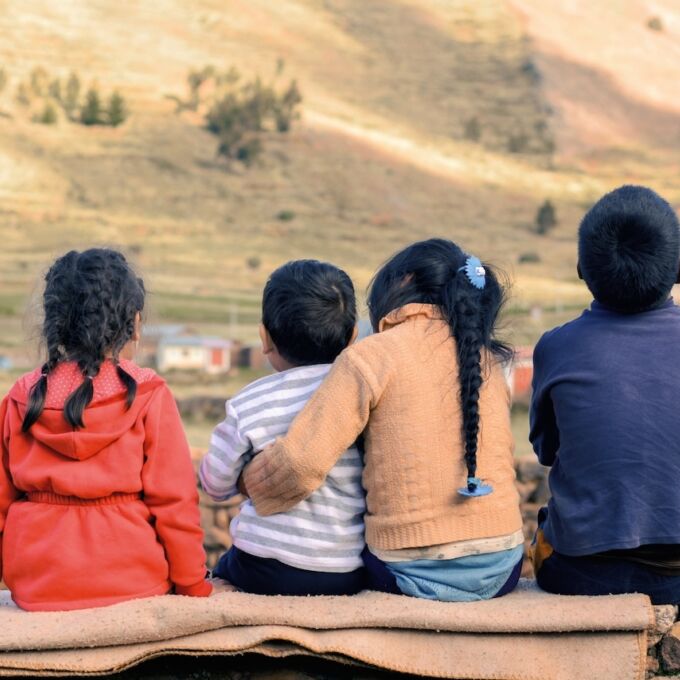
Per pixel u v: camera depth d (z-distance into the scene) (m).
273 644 3.82
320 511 4.19
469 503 4.05
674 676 4.08
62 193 151.50
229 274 122.56
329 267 4.38
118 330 4.12
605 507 4.05
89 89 183.75
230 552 4.51
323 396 4.05
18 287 101.31
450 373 4.12
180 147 173.62
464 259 4.39
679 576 4.13
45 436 4.01
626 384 4.12
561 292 110.19
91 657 3.74
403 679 3.99
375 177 169.00
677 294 4.84
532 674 3.87
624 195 4.21
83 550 3.98
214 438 4.29
